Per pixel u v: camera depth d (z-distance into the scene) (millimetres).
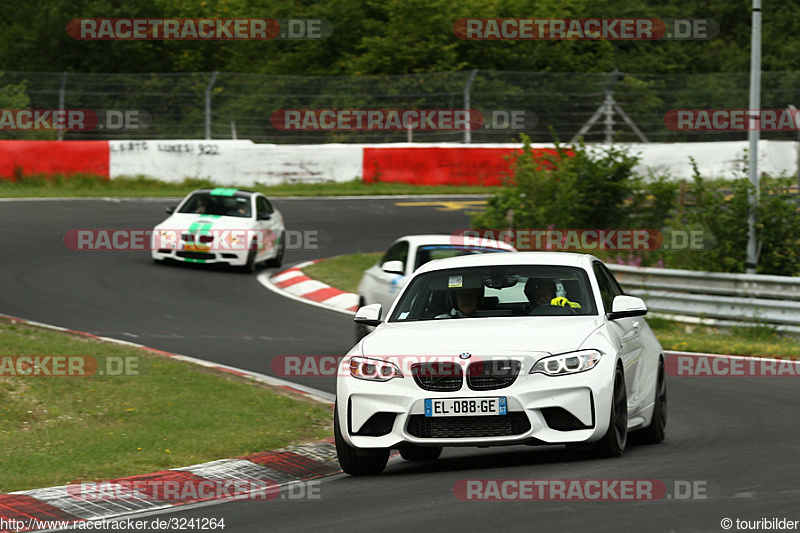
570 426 25453
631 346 29094
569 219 74500
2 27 162375
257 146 115125
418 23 147000
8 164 107250
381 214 102000
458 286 29406
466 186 120312
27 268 71250
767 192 66688
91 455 29641
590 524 19969
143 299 63281
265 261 80125
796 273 66250
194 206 79312
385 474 27641
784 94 133000
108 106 120312
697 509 20922
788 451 27547
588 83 130875
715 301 59406
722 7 173875
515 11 149750
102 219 91562
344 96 125125
